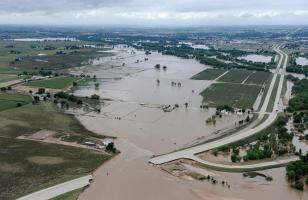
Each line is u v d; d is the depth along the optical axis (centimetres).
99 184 16750
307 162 18600
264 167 18588
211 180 17238
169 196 15812
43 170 17900
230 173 18025
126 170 18175
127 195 15850
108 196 15738
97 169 18200
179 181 17162
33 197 15388
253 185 16862
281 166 18750
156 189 16388
